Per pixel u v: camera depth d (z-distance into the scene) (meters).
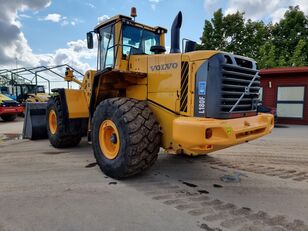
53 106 5.91
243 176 3.93
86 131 5.91
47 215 2.62
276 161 4.88
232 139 2.98
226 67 3.18
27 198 3.04
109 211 2.72
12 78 20.97
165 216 2.62
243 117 3.47
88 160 4.88
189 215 2.64
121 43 4.38
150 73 3.88
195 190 3.35
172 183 3.60
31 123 7.09
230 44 21.53
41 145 6.41
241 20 21.53
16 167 4.39
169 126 3.60
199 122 2.93
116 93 4.51
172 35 3.97
